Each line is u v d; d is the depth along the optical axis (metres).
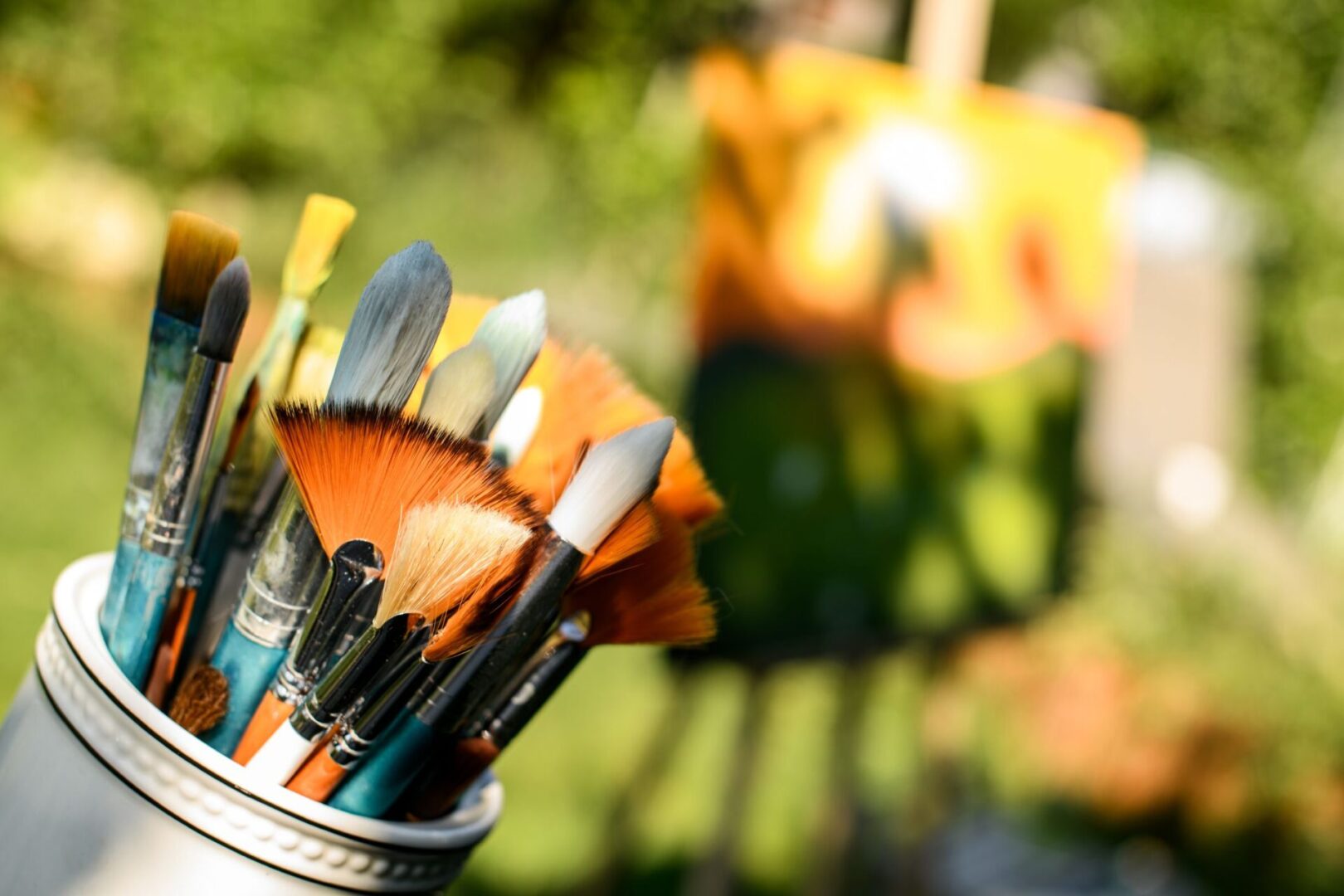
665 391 5.14
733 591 1.67
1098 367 1.99
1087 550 4.11
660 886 2.50
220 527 0.67
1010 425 1.89
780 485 1.70
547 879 2.48
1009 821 3.09
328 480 0.58
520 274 5.55
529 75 5.67
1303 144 6.70
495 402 0.62
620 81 5.66
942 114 1.83
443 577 0.56
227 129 4.93
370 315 0.59
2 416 3.84
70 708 0.58
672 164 5.66
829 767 2.41
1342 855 4.01
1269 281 6.84
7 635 2.56
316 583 0.61
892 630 1.77
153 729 0.56
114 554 0.67
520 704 0.67
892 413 1.78
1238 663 4.38
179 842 0.56
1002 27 2.71
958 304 1.84
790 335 1.72
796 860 2.63
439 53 5.40
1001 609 1.87
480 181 5.62
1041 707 3.62
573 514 0.58
